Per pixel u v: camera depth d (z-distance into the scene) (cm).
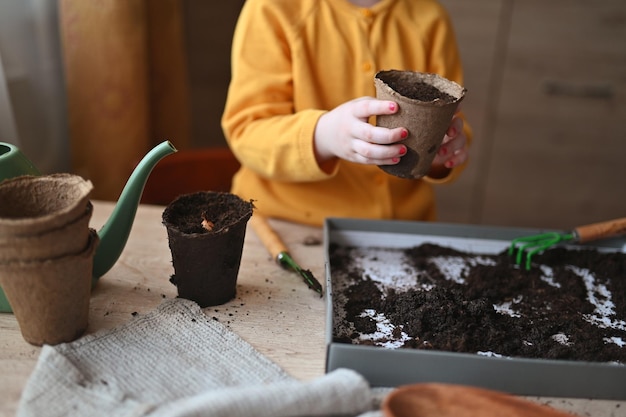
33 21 131
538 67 208
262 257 97
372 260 98
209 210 85
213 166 140
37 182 73
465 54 207
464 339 77
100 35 133
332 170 107
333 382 66
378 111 83
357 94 115
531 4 198
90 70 135
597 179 225
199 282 82
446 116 81
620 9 198
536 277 95
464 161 105
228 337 77
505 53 206
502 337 78
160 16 152
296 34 112
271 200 117
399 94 80
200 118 215
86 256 72
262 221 103
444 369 71
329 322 74
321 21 113
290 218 115
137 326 78
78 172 146
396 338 78
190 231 80
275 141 105
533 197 229
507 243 102
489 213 234
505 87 211
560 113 214
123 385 68
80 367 70
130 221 82
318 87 115
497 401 63
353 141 90
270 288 89
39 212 73
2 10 121
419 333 78
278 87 112
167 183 135
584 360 76
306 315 83
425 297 83
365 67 113
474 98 214
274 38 111
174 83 162
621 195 227
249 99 112
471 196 231
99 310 81
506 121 217
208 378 70
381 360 70
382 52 115
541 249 100
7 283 69
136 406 64
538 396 72
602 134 217
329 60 113
